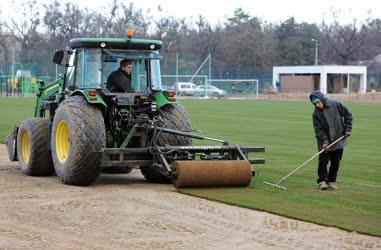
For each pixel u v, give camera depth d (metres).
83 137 15.37
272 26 134.50
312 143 26.66
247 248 10.41
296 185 16.20
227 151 16.31
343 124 15.46
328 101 15.41
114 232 11.29
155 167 15.80
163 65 80.44
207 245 10.54
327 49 128.12
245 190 15.30
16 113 43.75
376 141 27.92
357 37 126.19
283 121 39.28
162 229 11.52
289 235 11.22
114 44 16.73
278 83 98.69
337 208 13.34
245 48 114.62
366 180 17.20
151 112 16.61
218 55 111.69
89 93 15.73
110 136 16.55
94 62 16.75
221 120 39.81
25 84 73.62
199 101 68.69
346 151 24.14
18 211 12.83
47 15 102.69
